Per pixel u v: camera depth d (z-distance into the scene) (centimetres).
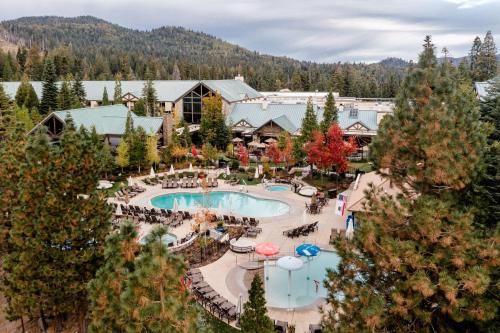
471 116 1574
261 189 5256
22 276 2116
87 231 2127
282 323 2220
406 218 1484
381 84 15738
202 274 2917
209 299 2480
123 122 6844
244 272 2969
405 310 1368
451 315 1354
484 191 1555
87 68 17788
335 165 5231
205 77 17100
